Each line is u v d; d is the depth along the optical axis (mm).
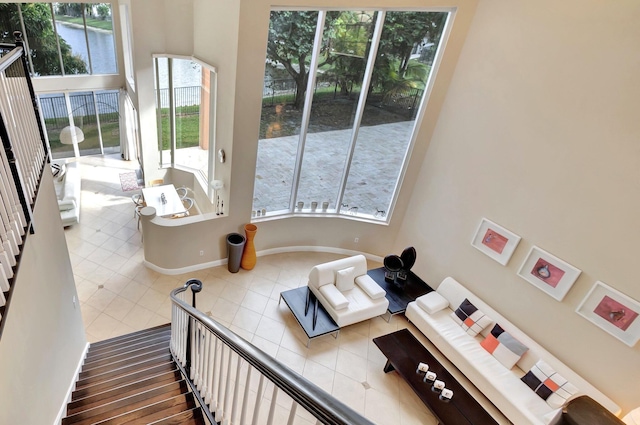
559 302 4773
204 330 2682
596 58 4133
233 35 4988
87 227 7371
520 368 5102
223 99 5746
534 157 4832
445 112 5945
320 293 5777
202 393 2869
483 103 5348
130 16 6855
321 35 5422
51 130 9578
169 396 3217
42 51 8547
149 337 4961
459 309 5688
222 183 6332
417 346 5211
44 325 2982
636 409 3834
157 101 7691
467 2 5219
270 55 5352
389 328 5973
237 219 6477
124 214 7926
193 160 8273
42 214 3096
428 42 5605
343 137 6414
